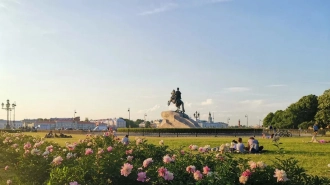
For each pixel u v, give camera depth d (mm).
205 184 7609
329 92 84562
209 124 184625
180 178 8227
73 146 12336
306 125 89938
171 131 61719
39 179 9453
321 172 13836
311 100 100750
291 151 22859
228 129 63094
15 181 9734
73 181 7422
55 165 9391
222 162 9039
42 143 14398
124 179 8648
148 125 141875
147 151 11961
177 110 75938
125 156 11469
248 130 64688
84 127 193625
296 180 7629
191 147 10953
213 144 30828
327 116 82062
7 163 13000
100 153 9359
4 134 21656
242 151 21203
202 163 9305
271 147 26859
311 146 28312
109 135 15789
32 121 192500
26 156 10258
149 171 8492
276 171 7016
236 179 7641
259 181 7398
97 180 8062
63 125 187375
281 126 104438
